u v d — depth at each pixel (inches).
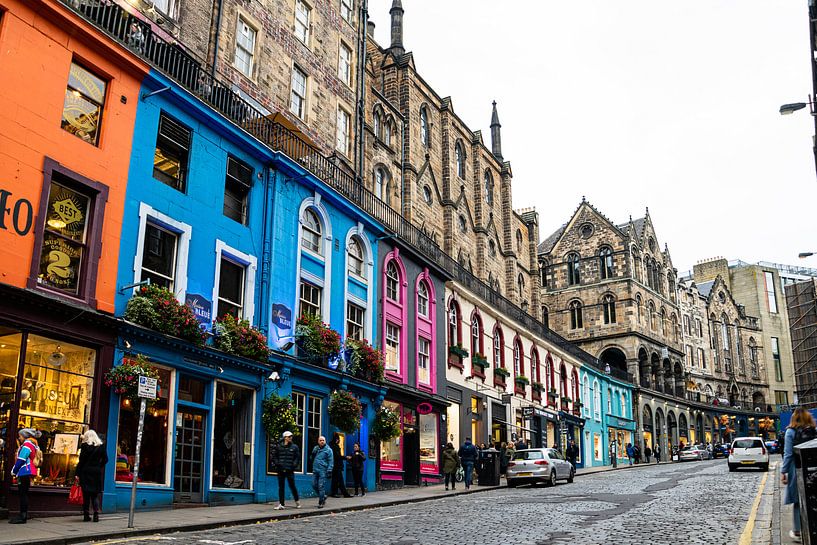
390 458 1002.7
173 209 677.9
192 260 690.8
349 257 979.9
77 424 551.2
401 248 1104.8
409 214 1443.2
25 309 517.3
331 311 906.7
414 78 1571.1
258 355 735.7
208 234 717.9
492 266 1861.5
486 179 1934.1
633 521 512.4
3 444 497.4
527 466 990.4
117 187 619.8
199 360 663.8
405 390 1024.9
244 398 738.2
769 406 3612.2
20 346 515.8
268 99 956.6
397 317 1072.2
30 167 546.3
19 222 530.9
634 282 2573.8
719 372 3398.1
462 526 501.0
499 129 2082.9
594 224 2677.2
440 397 1138.7
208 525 501.4
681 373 2874.0
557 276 2711.6
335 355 861.8
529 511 603.2
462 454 968.9
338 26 1173.1
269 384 760.3
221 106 799.1
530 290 2148.1
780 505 606.2
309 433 829.8
